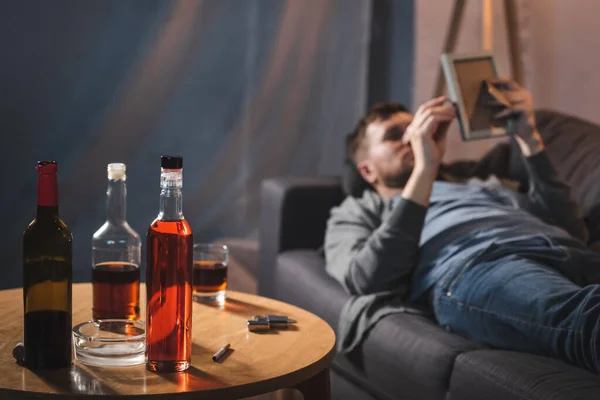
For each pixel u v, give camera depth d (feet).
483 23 10.12
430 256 5.85
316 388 4.00
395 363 5.20
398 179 6.88
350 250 6.16
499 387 4.32
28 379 3.30
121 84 11.57
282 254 7.47
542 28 10.14
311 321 4.36
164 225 3.40
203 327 4.17
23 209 11.17
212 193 12.08
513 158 7.98
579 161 7.48
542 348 4.81
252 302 4.75
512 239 5.65
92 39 11.37
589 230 7.07
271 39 11.97
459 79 6.59
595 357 4.35
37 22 11.07
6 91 11.06
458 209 6.21
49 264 3.42
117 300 4.07
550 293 4.84
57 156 11.39
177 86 11.81
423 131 5.99
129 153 11.72
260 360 3.65
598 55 9.34
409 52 11.25
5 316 4.24
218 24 11.85
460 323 5.32
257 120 12.07
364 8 11.68
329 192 7.66
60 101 11.32
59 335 3.45
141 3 11.51
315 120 12.11
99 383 3.27
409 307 5.72
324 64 12.01
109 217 4.15
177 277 3.39
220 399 3.26
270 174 12.14
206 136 12.01
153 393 3.17
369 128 7.04
